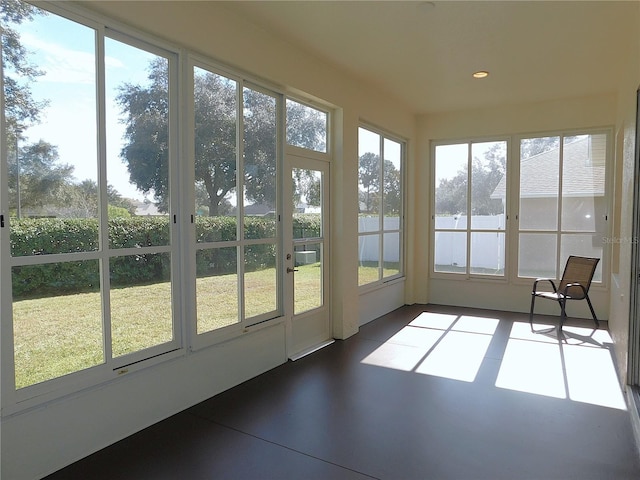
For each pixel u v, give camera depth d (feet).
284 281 12.91
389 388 11.05
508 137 19.57
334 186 15.26
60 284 7.46
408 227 21.11
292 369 12.44
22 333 6.93
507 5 10.08
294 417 9.45
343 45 12.47
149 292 9.06
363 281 17.62
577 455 7.93
